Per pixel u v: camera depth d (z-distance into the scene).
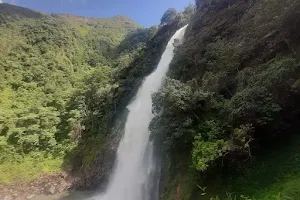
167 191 15.33
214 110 13.51
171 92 13.91
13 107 42.31
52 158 33.66
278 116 10.84
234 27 19.55
